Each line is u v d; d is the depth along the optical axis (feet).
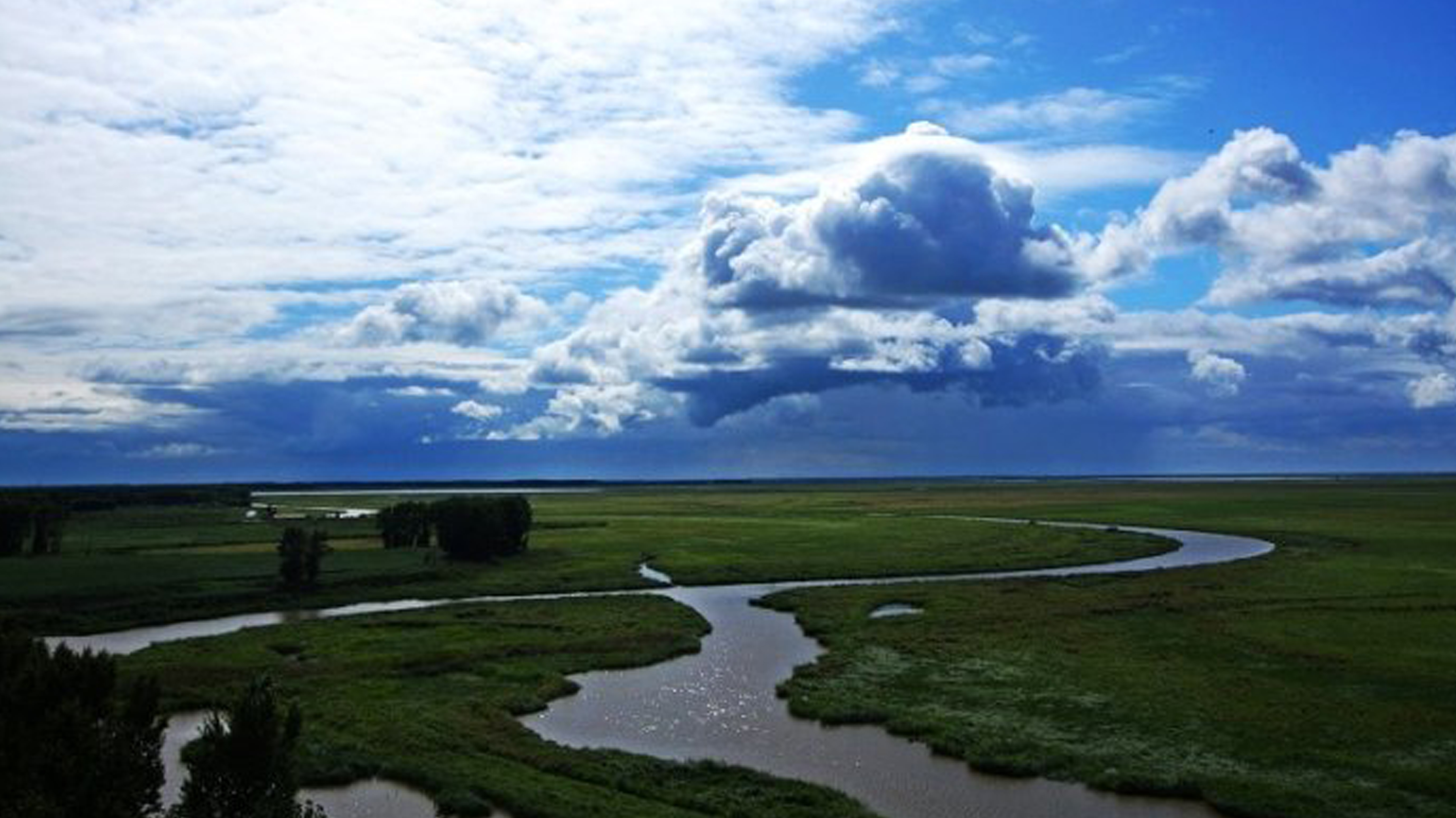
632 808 86.58
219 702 122.01
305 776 94.43
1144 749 102.01
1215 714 113.19
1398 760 97.19
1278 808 85.81
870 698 123.75
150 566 229.86
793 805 87.81
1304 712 112.88
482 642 159.43
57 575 211.41
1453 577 216.33
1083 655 145.07
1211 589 204.33
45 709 72.02
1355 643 149.07
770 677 139.33
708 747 107.24
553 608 192.34
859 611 186.70
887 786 94.58
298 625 174.60
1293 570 232.73
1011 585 217.56
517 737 107.55
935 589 213.87
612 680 137.69
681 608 191.83
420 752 102.42
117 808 67.00
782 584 232.94
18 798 63.26
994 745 103.35
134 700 77.66
